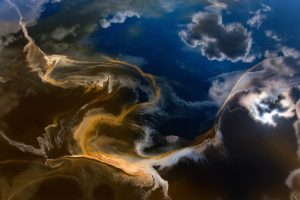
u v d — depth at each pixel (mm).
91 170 8000
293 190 7949
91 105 9430
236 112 9531
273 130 9125
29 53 10953
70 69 10477
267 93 9945
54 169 7992
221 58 11156
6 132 8703
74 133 8758
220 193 7883
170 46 11523
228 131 9109
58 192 7598
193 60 11102
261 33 12023
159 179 7984
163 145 8758
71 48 11320
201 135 9031
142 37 11836
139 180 7902
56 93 9664
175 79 10516
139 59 11086
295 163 8445
